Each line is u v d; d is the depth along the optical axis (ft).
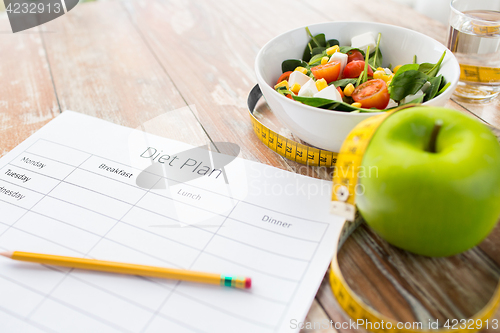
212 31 4.28
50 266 1.92
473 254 1.87
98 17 4.68
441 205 1.56
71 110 3.14
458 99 3.00
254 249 1.96
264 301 1.73
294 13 4.50
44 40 4.27
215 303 1.73
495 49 2.76
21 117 3.10
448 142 1.70
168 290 1.80
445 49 2.59
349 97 2.66
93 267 1.88
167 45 4.08
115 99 3.28
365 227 2.03
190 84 3.46
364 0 4.66
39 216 2.18
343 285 1.67
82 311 1.73
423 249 1.75
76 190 2.35
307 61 3.07
